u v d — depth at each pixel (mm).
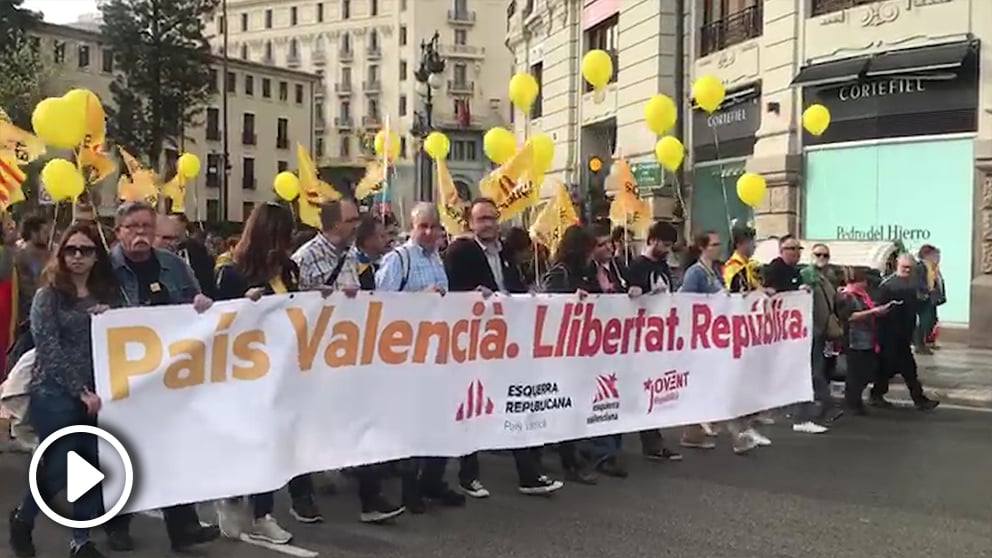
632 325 8141
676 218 22672
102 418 5488
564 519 6848
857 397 11438
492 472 8344
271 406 6035
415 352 6793
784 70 20719
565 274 7965
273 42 108062
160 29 53312
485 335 7191
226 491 5875
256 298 6012
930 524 6766
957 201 17906
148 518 6828
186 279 6176
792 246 9977
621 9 27719
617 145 28031
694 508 7145
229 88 80375
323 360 6328
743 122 22672
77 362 5484
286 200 14742
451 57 99438
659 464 8648
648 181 25125
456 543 6262
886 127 18922
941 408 11930
